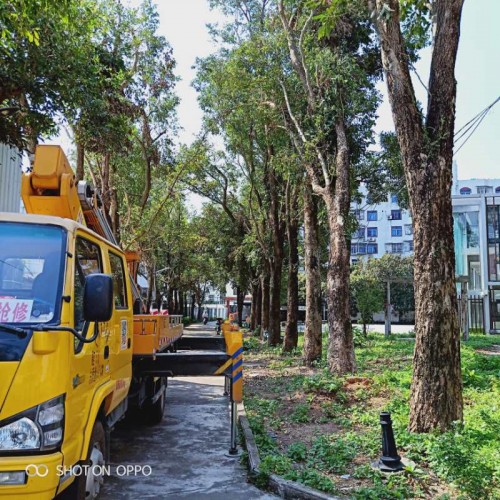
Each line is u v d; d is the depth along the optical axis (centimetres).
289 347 2006
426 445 635
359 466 610
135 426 862
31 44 865
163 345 784
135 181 2377
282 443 736
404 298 5753
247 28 1875
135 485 576
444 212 721
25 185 561
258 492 559
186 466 647
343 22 1393
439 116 733
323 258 2522
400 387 1034
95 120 1046
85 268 472
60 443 347
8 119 960
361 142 1677
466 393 987
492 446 633
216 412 984
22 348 339
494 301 3288
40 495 327
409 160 737
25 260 399
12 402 330
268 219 2619
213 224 3656
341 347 1255
